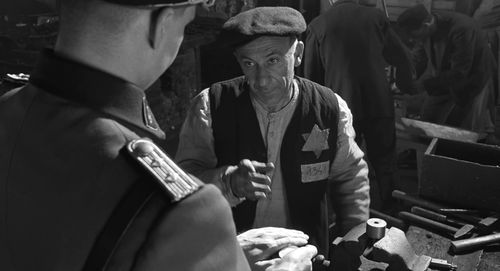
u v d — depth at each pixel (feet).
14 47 15.66
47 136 2.11
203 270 2.07
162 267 1.98
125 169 2.02
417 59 13.52
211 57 18.78
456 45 13.23
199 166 6.10
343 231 6.36
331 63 13.23
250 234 4.57
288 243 4.48
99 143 2.06
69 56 2.13
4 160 2.19
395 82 13.71
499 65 13.19
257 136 5.96
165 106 16.11
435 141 6.57
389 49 13.20
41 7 18.48
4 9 17.94
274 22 5.21
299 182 6.08
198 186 2.10
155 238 1.95
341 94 13.25
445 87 13.58
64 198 2.04
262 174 5.16
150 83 2.31
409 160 14.52
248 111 5.92
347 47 12.89
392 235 4.74
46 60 2.19
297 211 6.21
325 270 4.99
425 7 13.15
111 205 1.98
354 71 12.96
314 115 5.97
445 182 6.05
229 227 2.17
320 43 13.34
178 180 2.06
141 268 1.96
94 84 2.10
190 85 17.63
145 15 2.03
